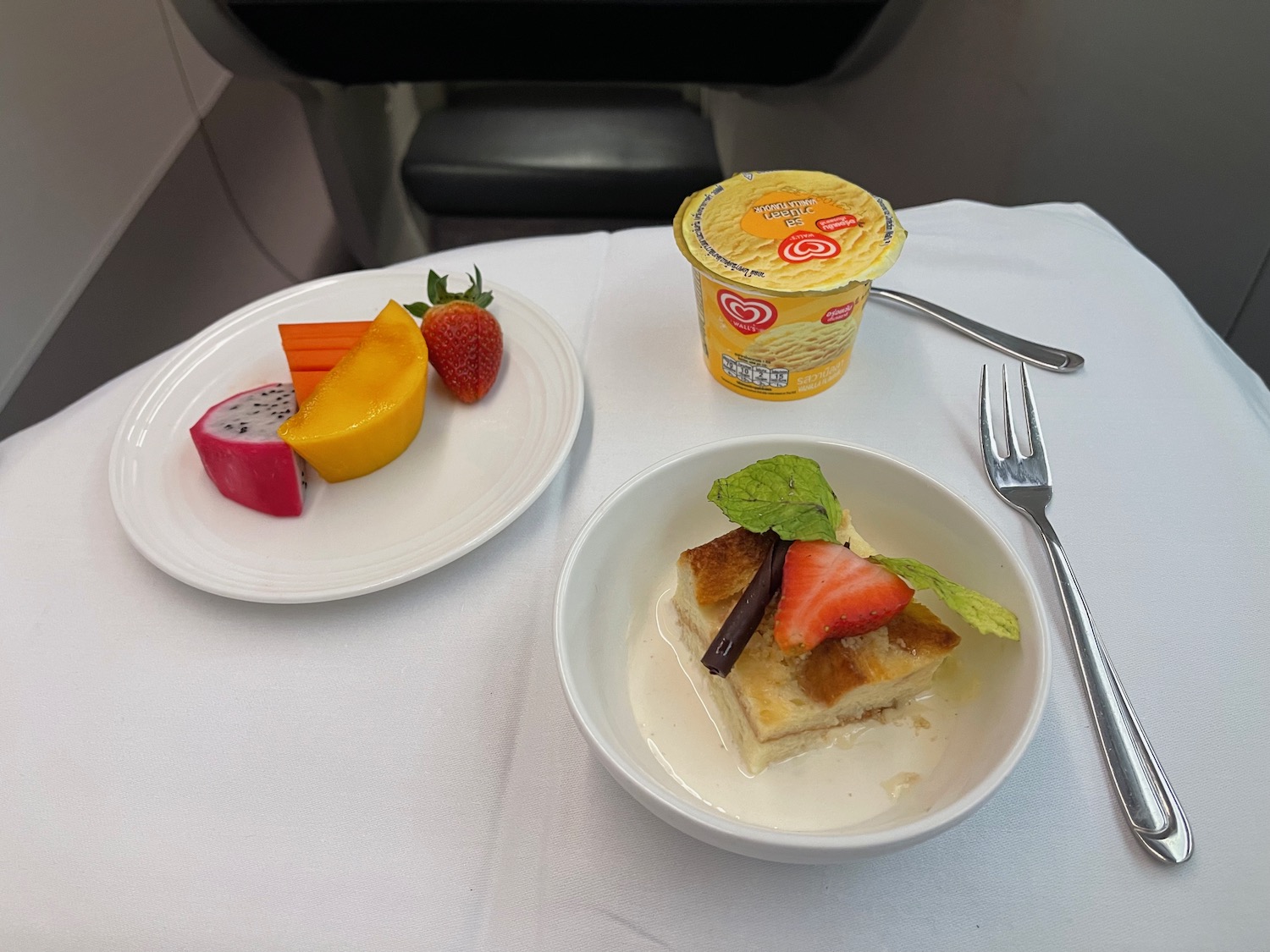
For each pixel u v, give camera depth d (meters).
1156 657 0.59
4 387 1.89
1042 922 0.48
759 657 0.56
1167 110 1.46
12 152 1.91
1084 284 0.91
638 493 0.61
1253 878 0.49
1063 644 0.60
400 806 0.55
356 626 0.66
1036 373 0.82
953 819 0.42
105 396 0.88
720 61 1.64
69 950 0.50
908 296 0.90
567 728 0.58
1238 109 1.39
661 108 1.90
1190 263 1.59
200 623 0.67
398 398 0.76
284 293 0.96
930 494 0.60
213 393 0.87
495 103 1.92
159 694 0.62
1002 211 1.02
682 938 0.49
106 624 0.67
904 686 0.55
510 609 0.66
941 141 1.70
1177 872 0.49
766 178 0.80
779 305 0.71
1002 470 0.72
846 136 1.80
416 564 0.67
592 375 0.86
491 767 0.57
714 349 0.80
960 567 0.59
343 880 0.52
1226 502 0.69
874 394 0.81
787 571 0.55
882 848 0.42
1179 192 1.53
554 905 0.50
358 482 0.78
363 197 1.87
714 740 0.57
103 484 0.79
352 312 0.94
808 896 0.50
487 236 2.08
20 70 1.92
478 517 0.71
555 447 0.75
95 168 2.15
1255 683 0.58
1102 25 1.43
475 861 0.52
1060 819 0.52
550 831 0.53
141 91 2.32
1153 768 0.53
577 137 1.84
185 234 2.29
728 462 0.64
